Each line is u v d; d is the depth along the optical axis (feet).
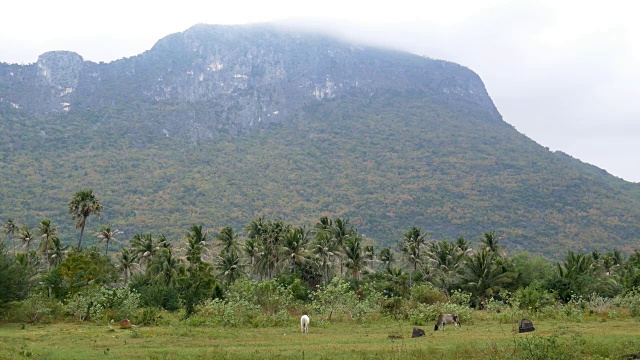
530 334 80.64
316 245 237.25
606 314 121.70
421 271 261.65
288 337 83.82
